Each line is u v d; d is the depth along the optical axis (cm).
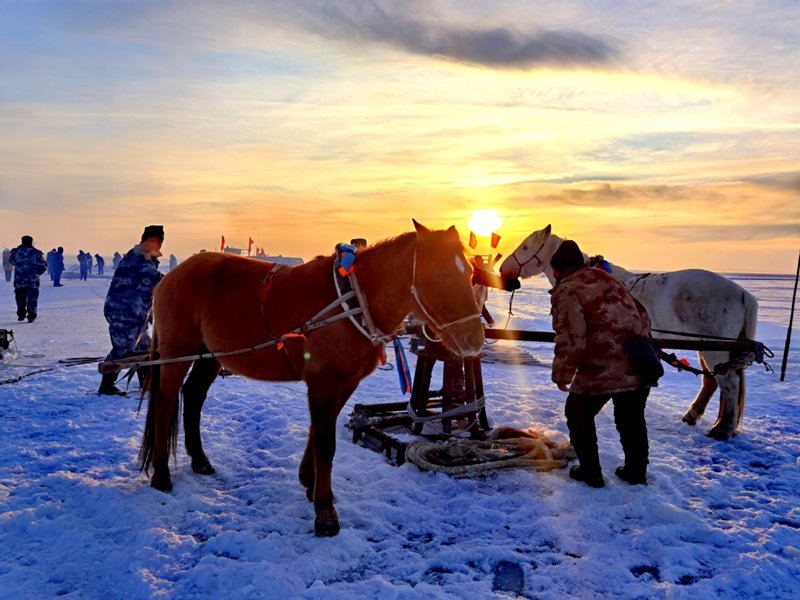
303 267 449
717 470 547
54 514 432
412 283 396
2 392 801
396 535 417
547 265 810
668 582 358
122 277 761
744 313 644
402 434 617
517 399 808
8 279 3412
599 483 486
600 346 470
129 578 356
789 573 366
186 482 494
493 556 387
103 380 785
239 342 455
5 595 338
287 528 421
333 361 414
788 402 803
